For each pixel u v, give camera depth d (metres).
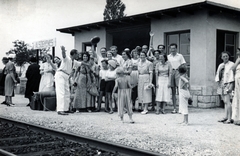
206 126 7.09
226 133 6.16
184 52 12.48
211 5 10.82
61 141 5.84
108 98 10.11
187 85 7.32
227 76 7.56
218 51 12.23
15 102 14.41
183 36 12.52
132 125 7.29
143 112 9.69
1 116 9.07
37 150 5.13
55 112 10.30
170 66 9.59
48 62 11.04
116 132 6.35
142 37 16.86
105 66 10.34
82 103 10.19
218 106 11.70
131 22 14.38
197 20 11.73
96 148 5.21
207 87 11.31
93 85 10.36
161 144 5.15
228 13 12.10
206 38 11.43
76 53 10.10
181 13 12.29
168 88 9.62
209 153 4.51
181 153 4.54
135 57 10.34
